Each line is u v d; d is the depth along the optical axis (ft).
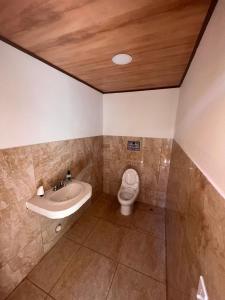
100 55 4.19
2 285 3.99
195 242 2.26
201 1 2.29
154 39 3.36
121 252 5.62
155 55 4.09
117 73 5.56
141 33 3.15
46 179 5.18
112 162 9.26
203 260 1.83
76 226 6.89
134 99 8.06
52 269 4.92
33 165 4.62
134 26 2.93
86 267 5.03
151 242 6.10
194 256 2.25
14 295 4.20
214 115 1.92
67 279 4.64
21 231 4.36
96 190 8.96
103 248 5.77
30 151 4.49
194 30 2.97
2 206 3.80
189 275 2.42
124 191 8.34
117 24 2.88
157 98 7.59
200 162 2.41
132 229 6.79
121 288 4.44
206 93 2.42
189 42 3.39
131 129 8.42
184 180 3.59
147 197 8.76
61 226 6.14
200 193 2.22
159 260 5.33
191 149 3.20
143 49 3.81
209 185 1.86
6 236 3.95
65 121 5.91
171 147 7.72
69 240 6.09
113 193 9.61
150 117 7.89
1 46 3.51
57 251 5.58
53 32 3.16
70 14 2.63
